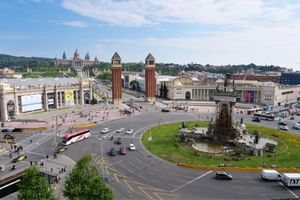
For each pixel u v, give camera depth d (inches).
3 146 4717.0
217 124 5201.8
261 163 3809.1
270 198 2800.2
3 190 2640.3
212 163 3833.7
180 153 4303.6
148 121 6968.5
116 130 5905.5
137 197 2810.0
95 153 4308.6
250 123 6766.7
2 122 6638.8
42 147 4640.8
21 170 3265.3
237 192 2940.5
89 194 2100.1
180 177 3361.2
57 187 3011.8
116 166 3730.3
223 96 5064.0
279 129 6053.2
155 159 4035.4
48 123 6589.6
